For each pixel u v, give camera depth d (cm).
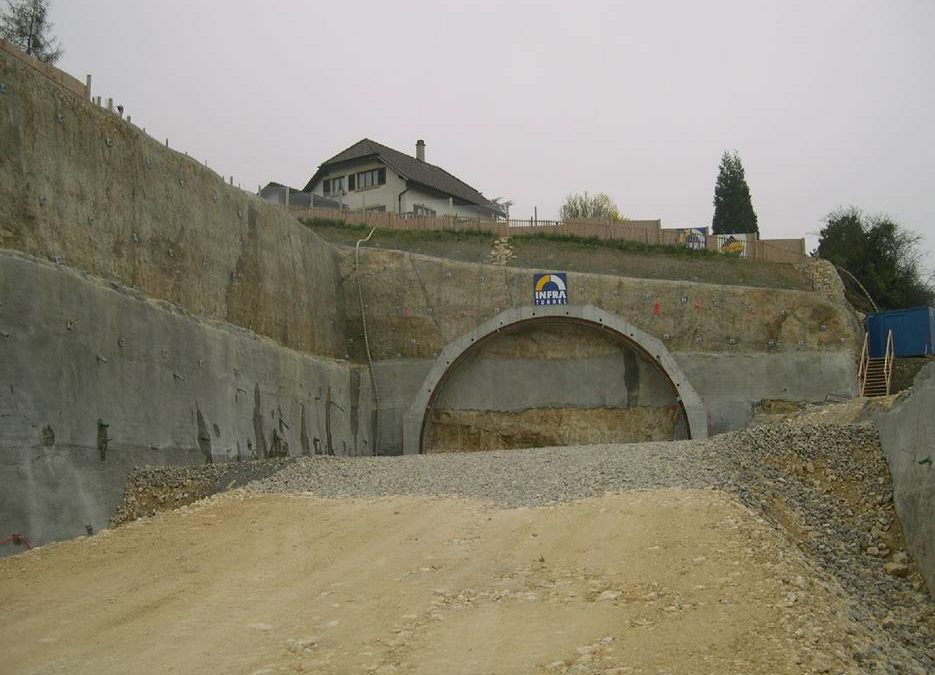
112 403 2127
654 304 4062
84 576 1338
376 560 1345
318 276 3778
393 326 4059
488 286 4084
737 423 3956
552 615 1023
